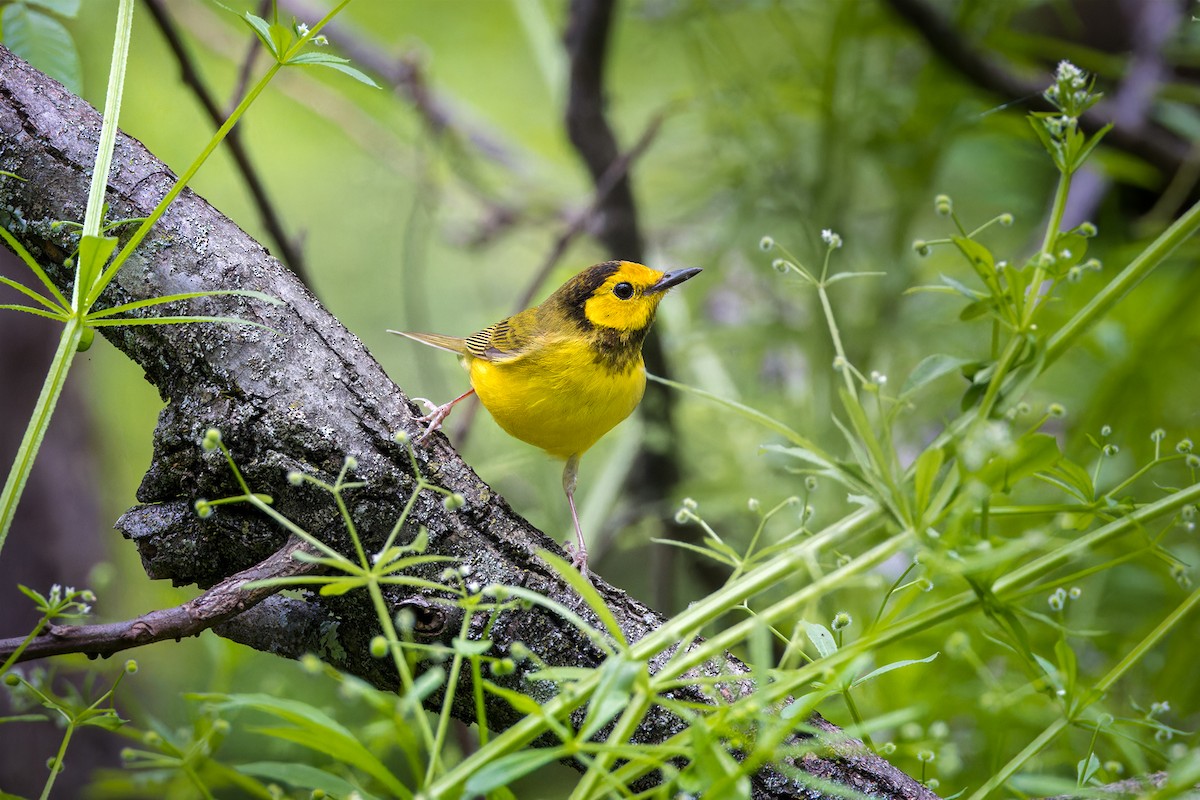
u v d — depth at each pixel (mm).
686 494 12172
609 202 13219
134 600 16453
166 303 6285
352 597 6148
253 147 18000
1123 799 5438
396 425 6414
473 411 12758
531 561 6426
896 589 5617
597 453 16703
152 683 13859
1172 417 11766
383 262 17844
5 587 14547
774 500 11797
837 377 11898
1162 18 13242
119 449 17469
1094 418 10664
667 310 14125
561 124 14016
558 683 6164
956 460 5242
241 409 6160
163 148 16406
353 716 11219
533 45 14500
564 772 12227
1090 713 6262
